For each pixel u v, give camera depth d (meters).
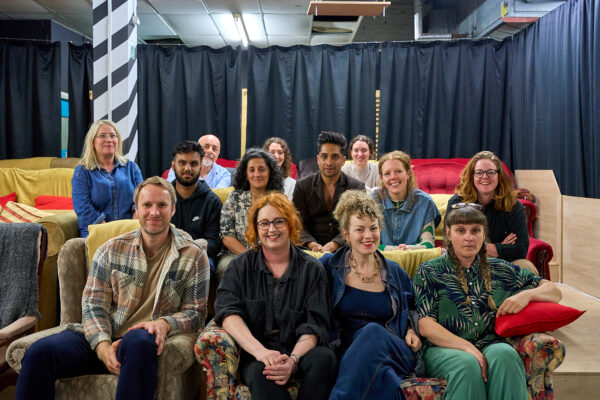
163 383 1.82
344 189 2.94
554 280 4.01
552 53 4.30
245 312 1.99
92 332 1.90
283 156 3.80
